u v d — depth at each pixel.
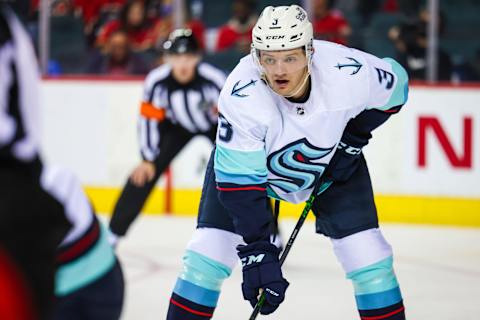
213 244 6.39
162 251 13.15
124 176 16.84
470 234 14.94
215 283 6.42
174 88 12.74
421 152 15.88
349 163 6.48
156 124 12.79
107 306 4.24
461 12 17.95
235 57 17.94
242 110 5.89
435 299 10.03
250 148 5.96
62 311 4.12
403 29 17.59
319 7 17.77
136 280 11.02
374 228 6.43
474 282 11.08
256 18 18.33
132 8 18.47
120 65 18.36
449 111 15.82
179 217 16.61
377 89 6.23
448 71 17.28
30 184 3.44
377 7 18.22
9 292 3.20
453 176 15.85
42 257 3.37
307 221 15.90
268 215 6.17
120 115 16.81
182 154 16.67
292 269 11.73
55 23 18.30
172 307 6.44
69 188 4.04
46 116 17.03
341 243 6.42
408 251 13.27
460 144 15.83
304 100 6.00
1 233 3.25
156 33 18.59
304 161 6.23
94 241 4.12
